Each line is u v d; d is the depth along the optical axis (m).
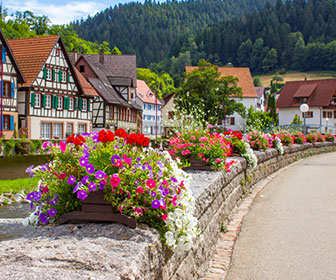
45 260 2.76
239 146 10.34
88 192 3.58
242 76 82.88
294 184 11.89
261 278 4.66
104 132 4.09
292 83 81.19
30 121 35.94
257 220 7.36
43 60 37.22
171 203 3.77
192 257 4.39
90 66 50.69
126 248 3.00
